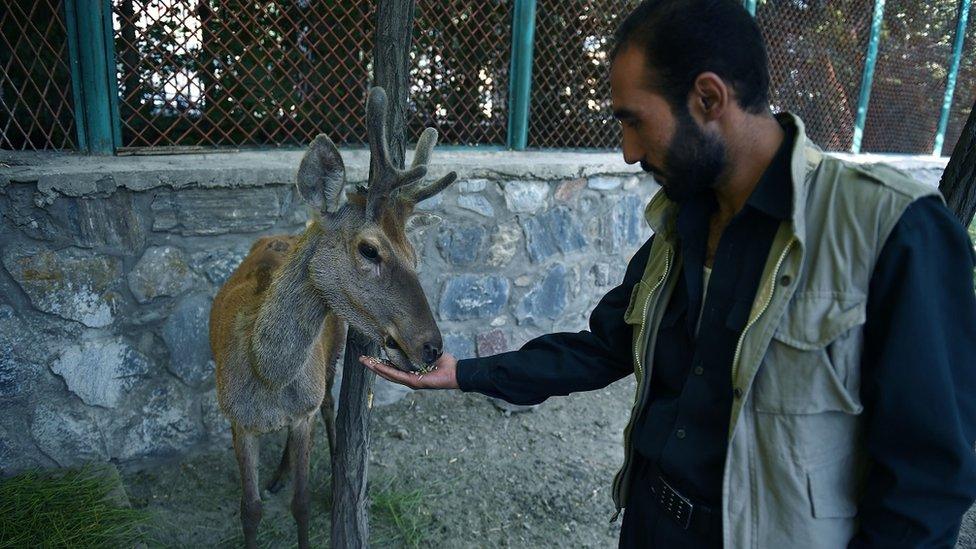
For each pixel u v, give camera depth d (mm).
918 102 7363
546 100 4695
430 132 2334
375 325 2207
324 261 2230
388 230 2180
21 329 2871
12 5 3053
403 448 3627
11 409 2914
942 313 1075
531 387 1727
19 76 3162
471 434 3824
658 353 1467
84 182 2836
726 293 1287
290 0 3750
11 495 2771
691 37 1138
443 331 4082
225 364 2498
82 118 3146
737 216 1250
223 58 3635
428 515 3119
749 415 1225
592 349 1707
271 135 3793
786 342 1158
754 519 1244
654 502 1487
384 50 2148
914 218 1079
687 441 1368
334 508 2504
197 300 3248
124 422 3182
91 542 2600
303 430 2611
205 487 3229
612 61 1260
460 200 3908
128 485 3170
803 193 1165
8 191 2715
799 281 1156
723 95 1164
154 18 3275
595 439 3900
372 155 2158
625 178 4668
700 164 1228
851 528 1240
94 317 3012
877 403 1101
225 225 3230
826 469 1191
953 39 7293
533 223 4250
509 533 3066
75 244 2898
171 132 3607
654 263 1500
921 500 1084
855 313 1102
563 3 4551
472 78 4402
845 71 6445
